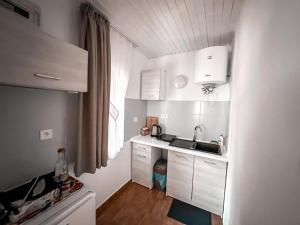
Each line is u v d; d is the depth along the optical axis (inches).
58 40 34.8
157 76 93.3
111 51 66.3
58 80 35.3
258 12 30.5
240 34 50.3
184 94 97.0
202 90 90.7
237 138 46.1
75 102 53.4
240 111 43.5
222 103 85.1
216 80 70.8
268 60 23.7
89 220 40.1
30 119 41.4
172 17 58.9
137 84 96.0
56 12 44.8
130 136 91.9
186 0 48.9
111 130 68.7
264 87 24.7
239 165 40.7
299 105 14.7
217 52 70.0
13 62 26.9
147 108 109.1
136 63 93.4
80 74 40.9
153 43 83.5
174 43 83.2
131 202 76.1
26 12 38.1
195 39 78.1
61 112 49.3
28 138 41.2
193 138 91.7
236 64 56.0
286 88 17.5
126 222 63.9
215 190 69.0
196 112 93.3
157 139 91.7
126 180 89.4
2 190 36.7
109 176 75.3
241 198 36.0
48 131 45.9
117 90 71.4
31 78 29.8
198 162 72.0
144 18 59.7
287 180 16.2
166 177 85.1
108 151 67.8
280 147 18.2
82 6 50.5
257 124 27.1
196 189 73.4
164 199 78.9
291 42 17.0
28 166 41.6
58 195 37.0
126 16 58.4
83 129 53.4
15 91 37.9
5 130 36.7
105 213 68.5
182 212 70.2
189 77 95.3
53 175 44.3
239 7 50.9
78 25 51.6
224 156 67.7
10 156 37.9
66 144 51.5
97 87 55.3
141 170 89.6
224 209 64.7
